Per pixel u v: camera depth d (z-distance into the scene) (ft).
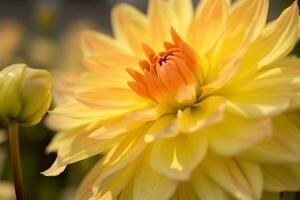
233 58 1.18
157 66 1.21
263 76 1.19
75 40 2.34
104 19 4.17
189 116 1.18
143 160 1.19
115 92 1.26
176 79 1.20
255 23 1.16
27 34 2.91
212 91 1.21
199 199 1.15
